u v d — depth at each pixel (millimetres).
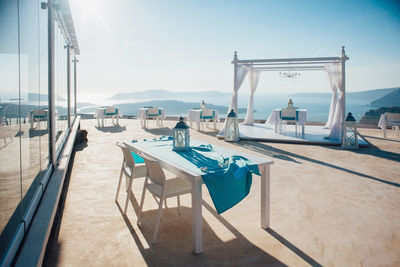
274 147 6699
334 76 7621
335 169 4691
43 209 2166
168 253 2123
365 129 10336
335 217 2809
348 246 2238
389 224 2648
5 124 1511
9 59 1611
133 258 2049
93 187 3738
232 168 2225
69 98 7125
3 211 1452
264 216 2539
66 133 6121
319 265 1967
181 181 2701
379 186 3807
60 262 1990
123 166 3221
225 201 2123
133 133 9078
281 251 2158
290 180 4062
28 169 2109
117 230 2506
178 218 2775
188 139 2973
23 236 1748
